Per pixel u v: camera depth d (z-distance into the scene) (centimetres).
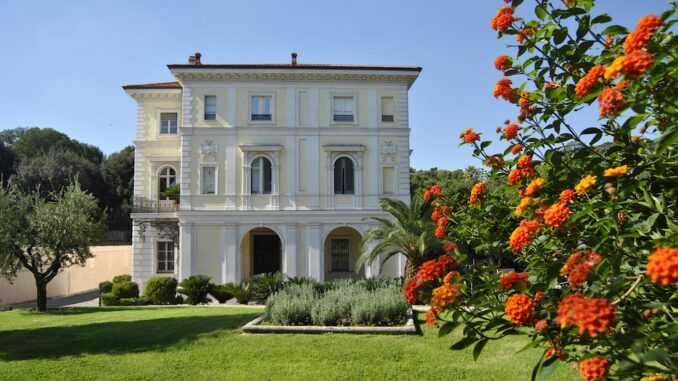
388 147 2684
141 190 2859
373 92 2708
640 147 375
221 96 2655
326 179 2642
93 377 790
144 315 1559
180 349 959
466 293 343
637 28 267
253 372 797
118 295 2309
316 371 794
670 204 337
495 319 309
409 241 1866
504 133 508
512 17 421
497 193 554
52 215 1838
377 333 1069
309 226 2600
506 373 766
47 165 5012
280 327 1096
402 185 2664
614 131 366
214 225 2581
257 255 2873
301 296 1326
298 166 2644
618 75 283
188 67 2598
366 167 2667
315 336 1045
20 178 4844
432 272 337
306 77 2670
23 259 1816
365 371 790
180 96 2906
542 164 458
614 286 261
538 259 364
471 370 786
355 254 2812
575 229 354
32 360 909
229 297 2247
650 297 294
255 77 2658
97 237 1967
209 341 1016
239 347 955
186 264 2541
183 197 2586
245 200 2602
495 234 536
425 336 1035
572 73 413
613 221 318
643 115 297
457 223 616
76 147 6350
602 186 356
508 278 315
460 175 3741
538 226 343
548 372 280
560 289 355
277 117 2662
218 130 2630
